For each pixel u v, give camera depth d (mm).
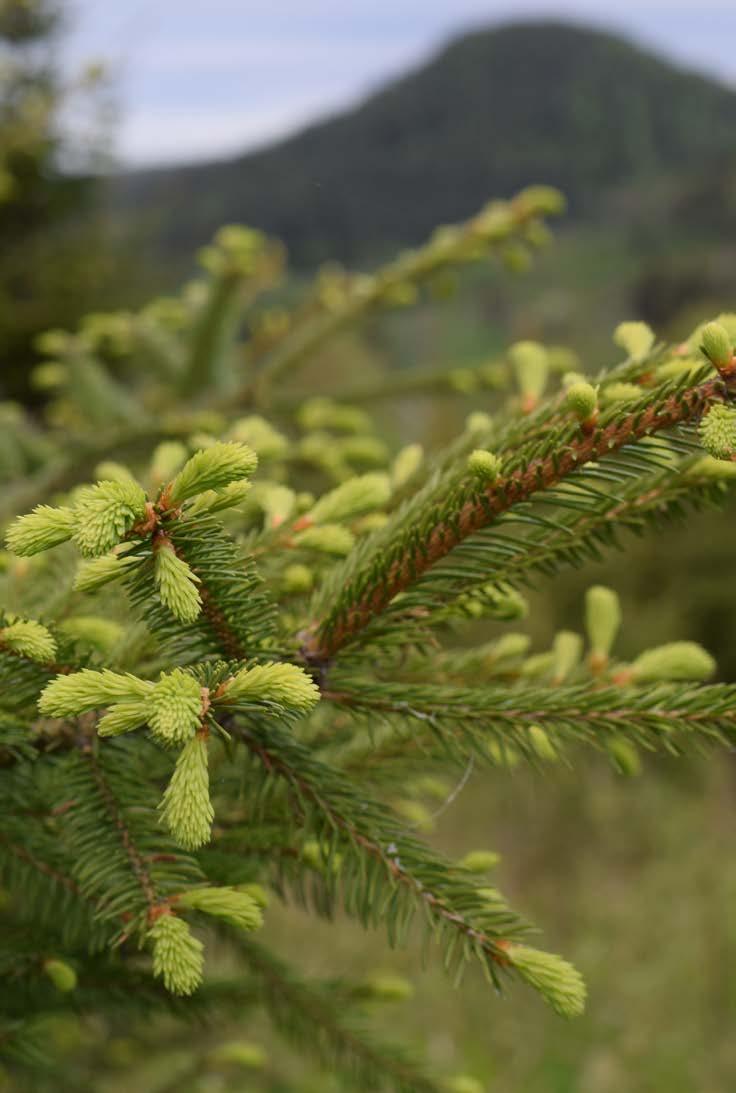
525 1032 3020
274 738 592
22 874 632
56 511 508
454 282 1534
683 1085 2861
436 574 587
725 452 520
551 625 4559
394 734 684
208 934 743
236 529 729
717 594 4691
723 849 3859
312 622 604
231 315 1595
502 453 610
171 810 504
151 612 554
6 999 677
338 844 587
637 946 3342
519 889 3779
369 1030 738
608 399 601
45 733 596
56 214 3611
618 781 4133
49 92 2211
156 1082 1154
